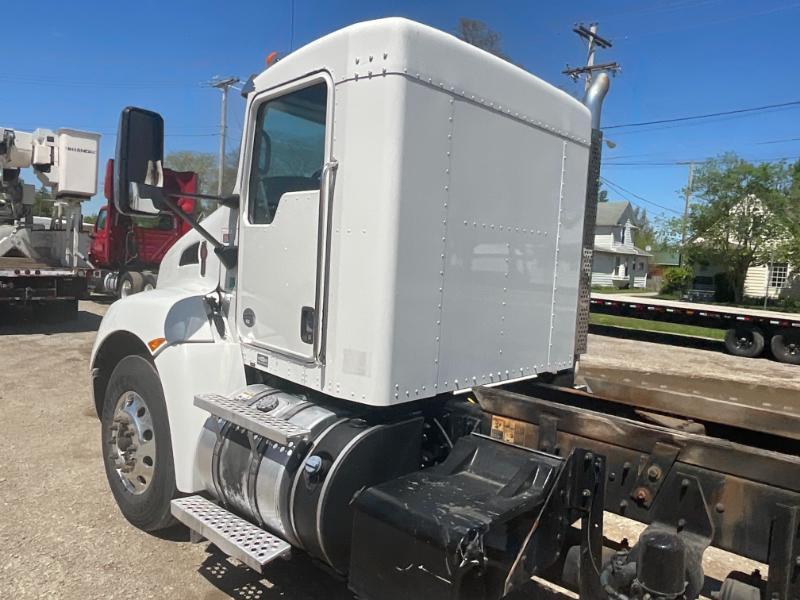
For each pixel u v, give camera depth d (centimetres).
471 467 246
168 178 876
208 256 357
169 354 320
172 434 315
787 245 2930
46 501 409
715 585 299
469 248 276
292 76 279
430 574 203
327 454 249
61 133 1123
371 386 246
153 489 341
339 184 254
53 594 304
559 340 345
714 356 1388
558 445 254
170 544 356
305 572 333
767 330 1355
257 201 308
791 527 195
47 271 1134
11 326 1191
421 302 255
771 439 289
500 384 303
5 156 1098
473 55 269
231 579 323
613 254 4941
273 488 259
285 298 286
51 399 666
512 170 296
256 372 325
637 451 232
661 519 224
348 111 250
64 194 1141
